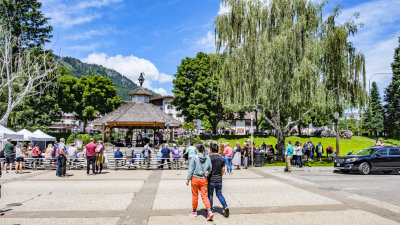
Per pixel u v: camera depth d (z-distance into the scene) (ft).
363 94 71.67
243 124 276.82
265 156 83.71
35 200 29.19
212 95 154.30
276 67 68.23
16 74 105.09
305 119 174.91
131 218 22.52
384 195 32.01
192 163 22.86
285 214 23.82
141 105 101.50
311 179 45.91
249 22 72.79
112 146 92.02
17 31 127.44
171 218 22.53
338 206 26.61
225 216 22.70
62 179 45.11
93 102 180.86
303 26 68.64
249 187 37.65
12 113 120.57
